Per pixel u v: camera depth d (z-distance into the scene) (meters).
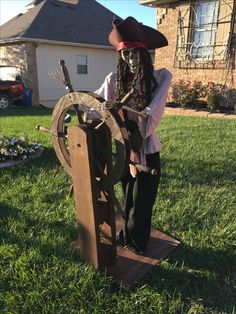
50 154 5.07
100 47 18.38
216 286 2.29
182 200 3.43
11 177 4.10
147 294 2.20
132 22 2.01
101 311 2.05
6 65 16.75
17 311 2.03
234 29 9.37
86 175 2.10
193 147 5.41
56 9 18.83
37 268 2.38
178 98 10.59
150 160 2.33
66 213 3.17
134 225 2.47
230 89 9.65
